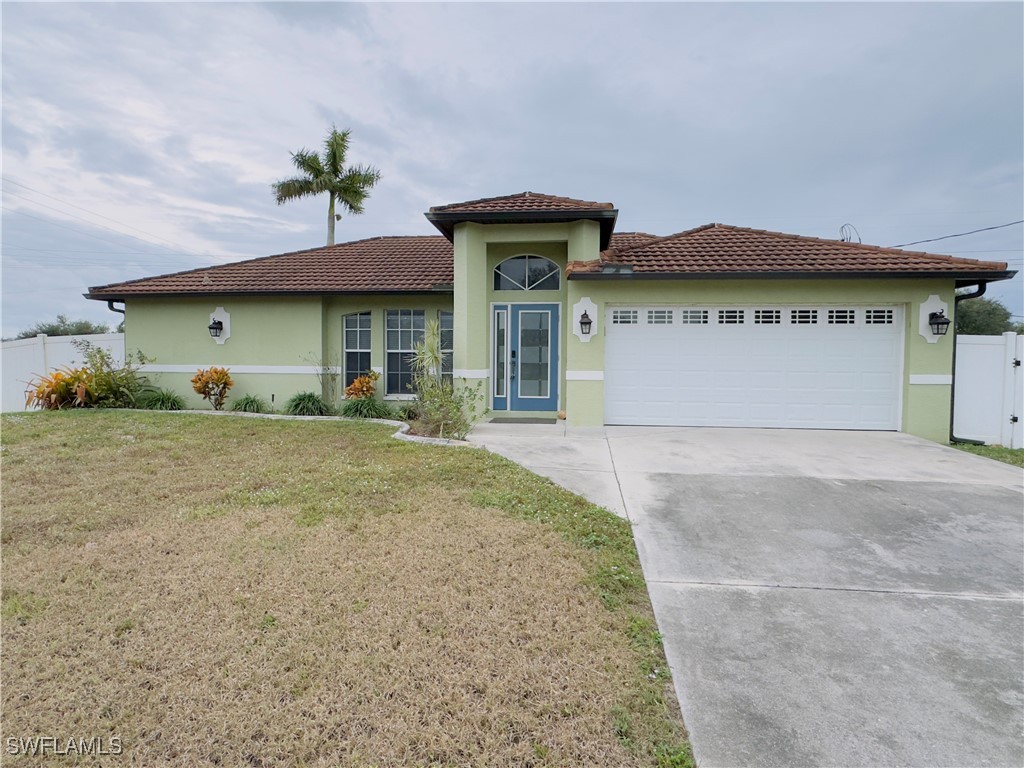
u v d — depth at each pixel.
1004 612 3.90
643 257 11.52
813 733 2.70
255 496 6.04
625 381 11.29
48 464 7.48
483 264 11.78
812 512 5.96
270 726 2.61
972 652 3.41
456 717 2.69
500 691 2.87
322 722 2.64
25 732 2.58
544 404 12.30
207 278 14.34
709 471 7.57
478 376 11.75
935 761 2.53
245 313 13.80
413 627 3.42
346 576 4.09
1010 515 5.90
